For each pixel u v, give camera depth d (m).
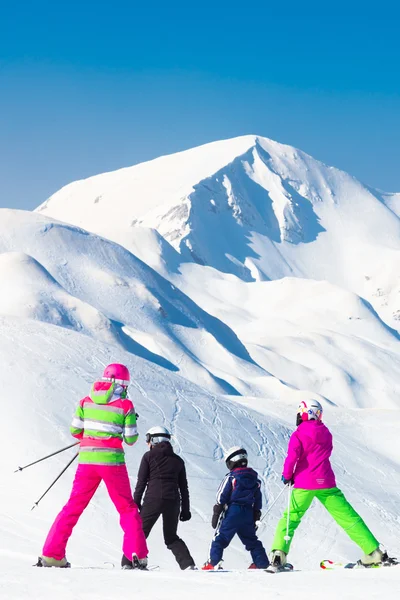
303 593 6.95
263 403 38.72
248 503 11.28
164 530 11.13
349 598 6.61
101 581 7.85
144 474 11.20
